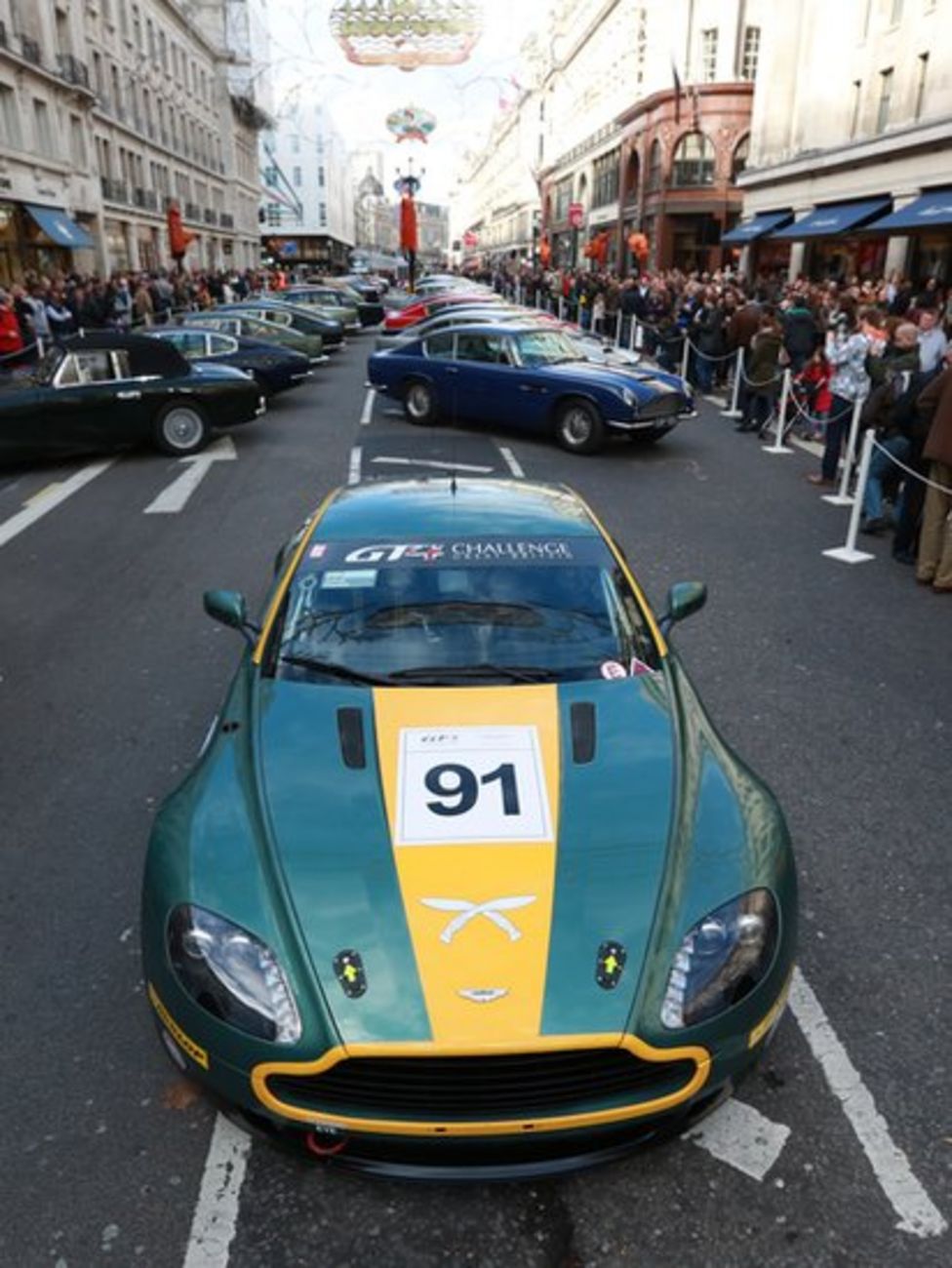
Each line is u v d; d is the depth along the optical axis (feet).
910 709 18.13
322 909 8.61
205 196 195.72
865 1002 10.94
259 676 11.76
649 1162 9.00
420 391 47.01
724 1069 8.34
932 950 11.78
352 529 13.66
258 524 30.63
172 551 27.94
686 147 148.46
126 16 143.43
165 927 8.87
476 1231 8.41
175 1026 8.62
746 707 18.15
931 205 79.87
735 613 22.99
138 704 18.28
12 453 37.68
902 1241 8.27
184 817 9.91
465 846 9.19
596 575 12.89
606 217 186.80
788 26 115.85
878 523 29.58
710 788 10.12
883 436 27.94
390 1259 8.18
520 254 294.25
